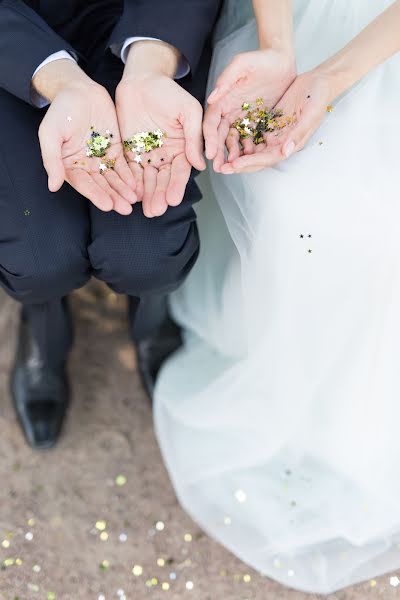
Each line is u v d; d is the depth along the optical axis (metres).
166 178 1.13
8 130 1.16
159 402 1.35
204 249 1.37
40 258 1.14
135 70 1.16
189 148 1.12
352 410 1.23
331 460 1.28
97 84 1.15
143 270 1.15
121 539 1.27
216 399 1.31
